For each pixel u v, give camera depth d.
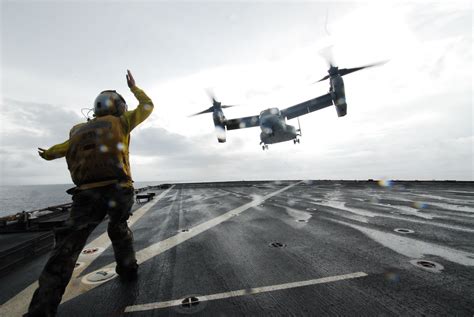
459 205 8.65
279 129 23.61
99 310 2.34
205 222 6.77
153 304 2.44
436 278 2.89
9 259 3.51
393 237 4.74
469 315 2.13
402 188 17.50
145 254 4.08
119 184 2.38
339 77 19.19
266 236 5.10
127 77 2.79
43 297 1.74
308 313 2.21
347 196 12.89
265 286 2.79
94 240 5.07
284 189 20.98
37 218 6.14
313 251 4.03
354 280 2.89
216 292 2.67
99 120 2.50
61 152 2.61
